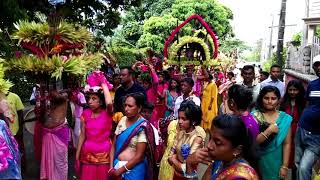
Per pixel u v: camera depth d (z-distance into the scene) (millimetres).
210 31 14773
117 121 5699
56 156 6176
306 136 5723
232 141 2438
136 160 4590
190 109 4496
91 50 6164
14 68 5492
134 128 4645
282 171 4547
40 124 6301
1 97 4457
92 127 5484
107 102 5418
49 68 5367
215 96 9227
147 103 5465
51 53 5590
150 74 9758
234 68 25922
